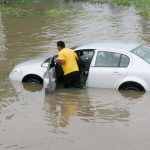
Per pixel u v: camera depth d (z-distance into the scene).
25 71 17.39
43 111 14.35
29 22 33.34
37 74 17.17
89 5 45.00
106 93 15.87
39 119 13.62
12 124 13.27
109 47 16.34
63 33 28.12
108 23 31.95
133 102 14.83
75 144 11.62
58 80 16.81
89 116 13.73
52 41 25.53
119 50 16.06
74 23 32.22
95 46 16.55
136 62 15.77
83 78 16.53
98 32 28.19
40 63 17.61
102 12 39.00
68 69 16.34
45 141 11.91
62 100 15.42
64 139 11.99
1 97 15.91
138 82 15.62
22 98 15.75
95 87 16.31
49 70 16.14
